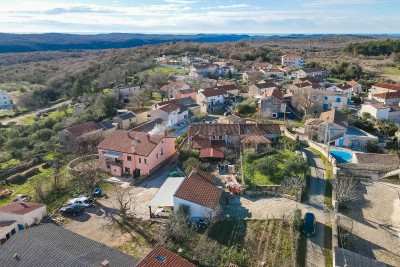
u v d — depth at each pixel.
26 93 135.25
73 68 180.62
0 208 44.00
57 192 51.84
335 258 32.97
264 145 60.81
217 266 32.91
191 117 89.94
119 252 31.84
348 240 37.69
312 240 37.28
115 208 45.97
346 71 143.12
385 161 54.50
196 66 143.00
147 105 105.00
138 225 41.66
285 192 46.50
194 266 29.17
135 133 60.44
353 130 68.50
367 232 39.59
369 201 46.41
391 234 39.25
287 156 57.34
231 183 48.50
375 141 64.25
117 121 85.19
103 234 40.12
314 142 64.31
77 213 44.88
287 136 67.38
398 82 127.31
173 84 114.62
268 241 36.72
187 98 99.94
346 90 100.00
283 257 34.25
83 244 32.19
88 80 137.88
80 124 80.50
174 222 38.56
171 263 28.73
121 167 56.38
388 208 44.69
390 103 96.12
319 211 42.88
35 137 84.50
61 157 70.38
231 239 37.41
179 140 70.44
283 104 84.88
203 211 41.09
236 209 43.31
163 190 45.59
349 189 45.69
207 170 54.31
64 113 111.56
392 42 194.00
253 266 33.16
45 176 59.75
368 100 104.12
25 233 33.41
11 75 182.12
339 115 71.56
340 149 63.91
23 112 124.19
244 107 90.25
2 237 39.78
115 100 102.06
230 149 61.66
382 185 50.72
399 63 164.75
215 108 96.38
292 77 137.75
